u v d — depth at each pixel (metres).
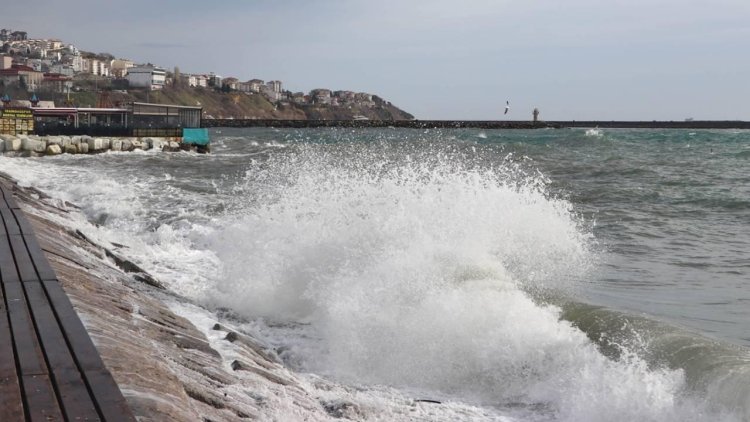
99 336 3.70
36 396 2.72
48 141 30.55
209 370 4.28
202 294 7.50
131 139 33.47
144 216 12.84
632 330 5.36
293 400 4.30
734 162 28.88
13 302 4.12
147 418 2.83
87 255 7.36
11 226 7.08
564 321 5.73
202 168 24.52
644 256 10.00
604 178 22.05
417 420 4.41
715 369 4.52
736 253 10.24
